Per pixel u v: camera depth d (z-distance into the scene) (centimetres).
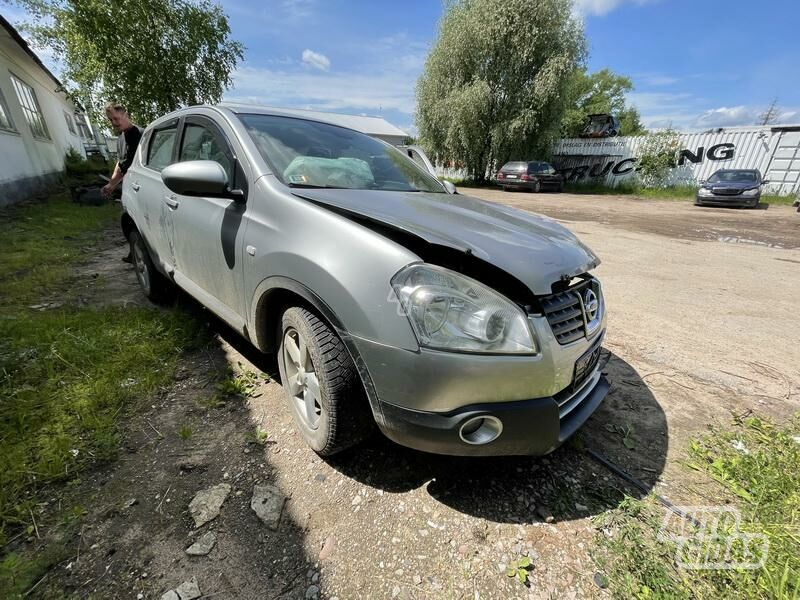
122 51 1053
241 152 208
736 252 652
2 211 730
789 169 1662
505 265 139
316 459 180
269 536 143
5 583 120
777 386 250
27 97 1062
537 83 1925
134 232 342
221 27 1183
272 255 174
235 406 214
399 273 139
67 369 230
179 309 326
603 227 898
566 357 148
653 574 131
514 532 149
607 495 166
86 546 135
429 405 136
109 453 176
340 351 159
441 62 2125
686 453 191
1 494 148
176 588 124
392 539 144
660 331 330
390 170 257
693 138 1867
